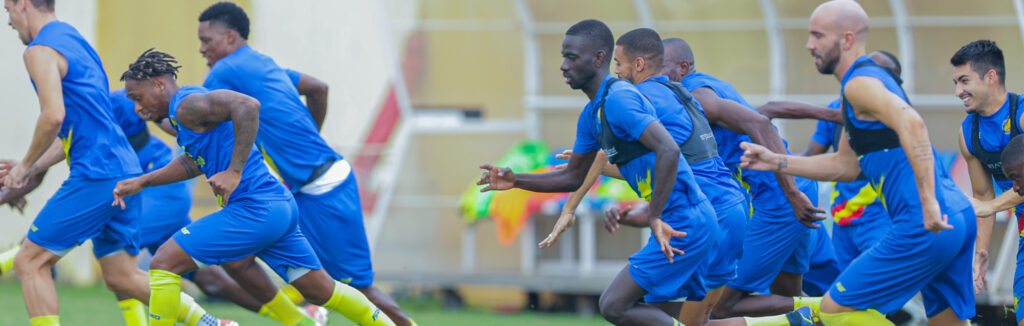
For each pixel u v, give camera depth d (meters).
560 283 37.84
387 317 20.59
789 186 19.03
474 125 44.59
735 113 19.02
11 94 45.00
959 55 18.34
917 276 16.45
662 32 42.16
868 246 22.05
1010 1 37.34
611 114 16.72
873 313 16.98
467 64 45.00
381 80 45.72
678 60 20.30
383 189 44.03
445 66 45.06
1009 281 34.06
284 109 21.16
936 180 16.19
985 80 18.06
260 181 18.95
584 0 42.91
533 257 41.41
